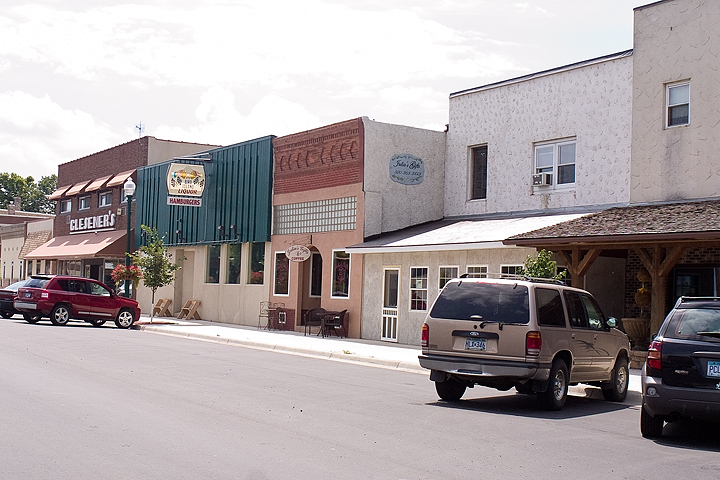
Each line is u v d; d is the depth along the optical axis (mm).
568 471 7844
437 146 27500
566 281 20859
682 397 9516
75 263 50125
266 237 30859
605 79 21969
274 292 30578
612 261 20953
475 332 12141
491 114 25594
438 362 12359
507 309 12047
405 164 26906
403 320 24266
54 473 6906
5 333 23344
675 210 18359
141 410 10297
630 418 11930
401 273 24484
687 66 19766
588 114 22375
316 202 28594
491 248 20781
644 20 20828
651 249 18109
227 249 34188
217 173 34688
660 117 20266
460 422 10602
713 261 18562
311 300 29594
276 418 10109
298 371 16281
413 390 14078
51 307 29062
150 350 19781
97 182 46531
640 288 19547
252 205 31953
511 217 24047
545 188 23641
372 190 26297
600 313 13898
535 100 24031
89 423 9266
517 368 11781
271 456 7863
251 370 15945
